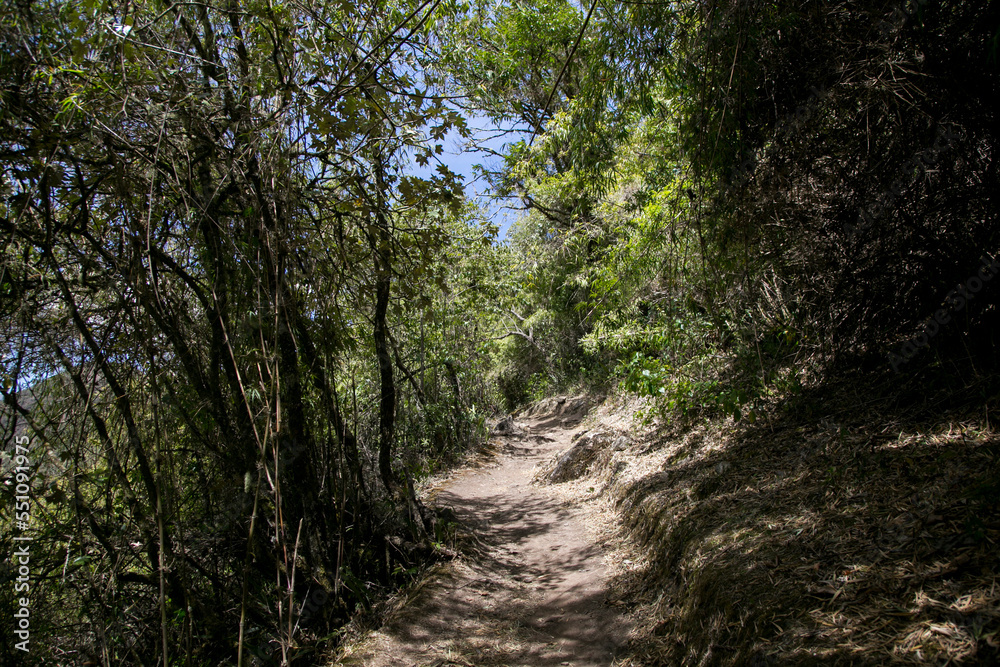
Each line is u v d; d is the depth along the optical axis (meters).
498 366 19.14
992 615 1.76
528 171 8.72
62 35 2.46
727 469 4.29
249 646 3.15
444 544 5.03
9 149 2.44
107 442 2.78
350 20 3.31
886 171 3.29
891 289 3.61
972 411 2.96
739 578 2.76
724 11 3.35
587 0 4.50
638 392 7.04
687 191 4.46
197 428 3.23
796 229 3.91
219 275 3.19
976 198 3.03
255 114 3.08
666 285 6.43
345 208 3.77
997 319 3.03
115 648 2.93
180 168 2.94
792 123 3.61
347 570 3.94
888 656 1.83
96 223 2.85
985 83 2.71
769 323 4.95
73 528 2.79
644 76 4.45
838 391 4.16
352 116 3.14
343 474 3.89
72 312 2.60
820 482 3.29
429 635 3.65
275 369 2.77
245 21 3.11
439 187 3.85
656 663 2.99
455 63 4.62
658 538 4.21
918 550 2.26
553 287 14.70
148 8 2.94
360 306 4.40
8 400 2.56
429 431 8.84
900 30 2.89
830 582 2.36
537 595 4.30
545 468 8.61
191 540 3.23
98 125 2.52
